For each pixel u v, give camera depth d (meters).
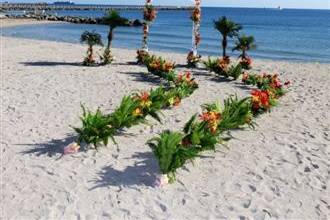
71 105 12.25
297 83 17.12
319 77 18.67
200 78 17.16
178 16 136.75
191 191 7.23
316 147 9.50
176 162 7.40
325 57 35.06
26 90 13.88
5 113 11.27
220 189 7.35
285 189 7.44
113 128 9.35
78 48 27.48
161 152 7.50
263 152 9.07
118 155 8.59
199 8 20.33
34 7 129.50
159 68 16.47
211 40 49.09
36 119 10.83
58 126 10.33
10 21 73.94
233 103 10.73
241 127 10.59
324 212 6.75
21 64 19.08
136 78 16.44
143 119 10.28
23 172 7.75
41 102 12.47
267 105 11.59
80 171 7.84
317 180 7.83
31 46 27.64
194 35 21.11
